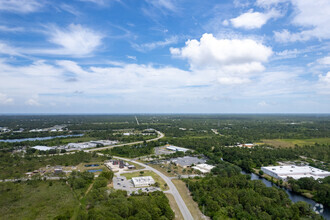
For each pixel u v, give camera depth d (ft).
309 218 377.50
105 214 333.21
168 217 362.33
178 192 489.26
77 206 412.57
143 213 339.77
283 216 373.61
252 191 452.76
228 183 509.76
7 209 400.06
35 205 417.49
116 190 465.88
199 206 417.08
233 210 387.55
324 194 471.21
